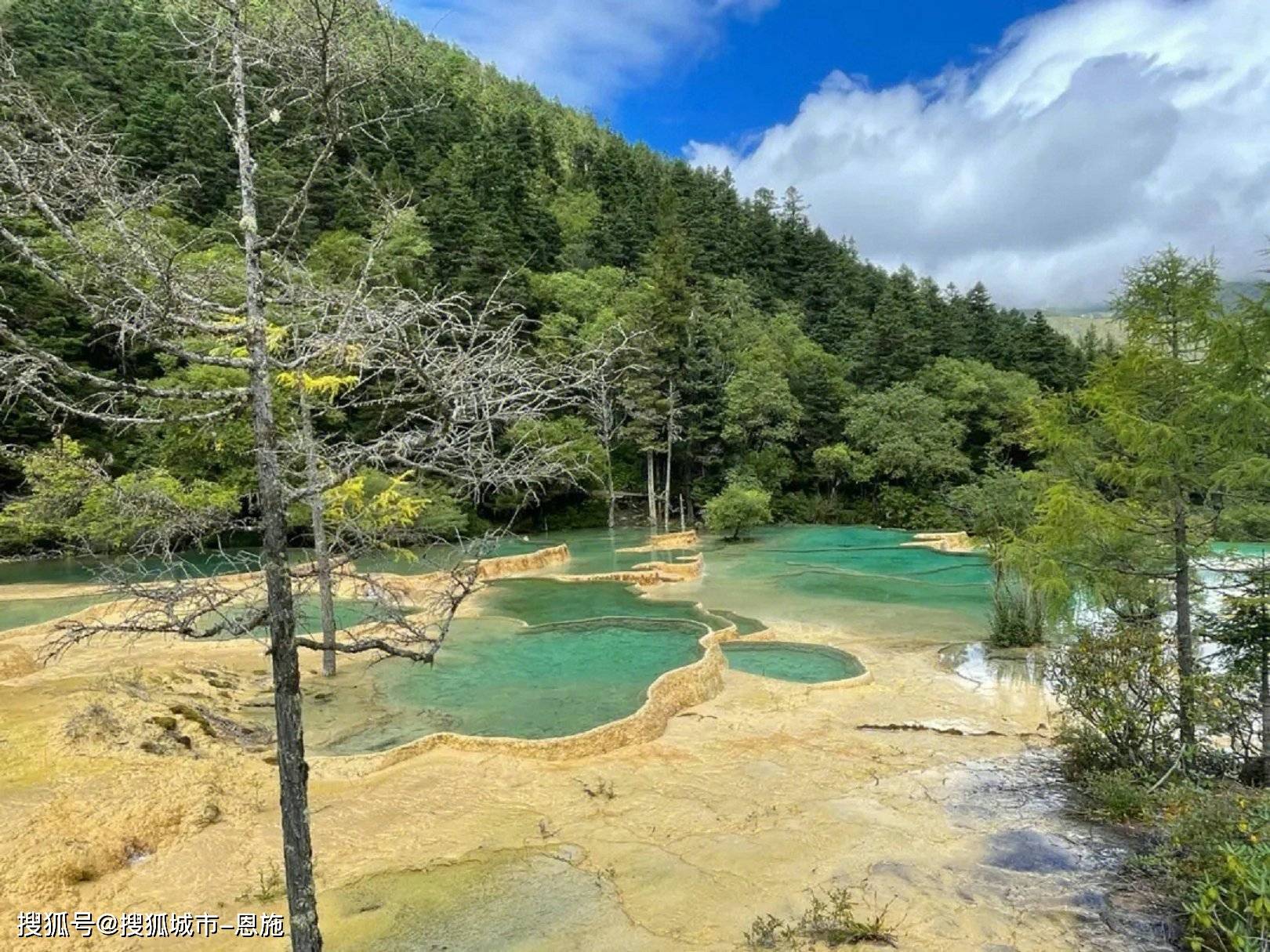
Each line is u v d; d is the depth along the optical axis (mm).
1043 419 10922
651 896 6742
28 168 3758
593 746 10227
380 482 14758
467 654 14688
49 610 17938
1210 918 4969
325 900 6730
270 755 9750
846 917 6230
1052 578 10469
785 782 9305
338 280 5898
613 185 61375
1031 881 6816
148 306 3928
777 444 40188
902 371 45844
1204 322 8688
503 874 7145
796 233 65625
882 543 31500
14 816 7008
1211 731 8523
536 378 5023
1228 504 9086
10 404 4070
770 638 16500
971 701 12492
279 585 4035
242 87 4285
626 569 24953
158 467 20156
